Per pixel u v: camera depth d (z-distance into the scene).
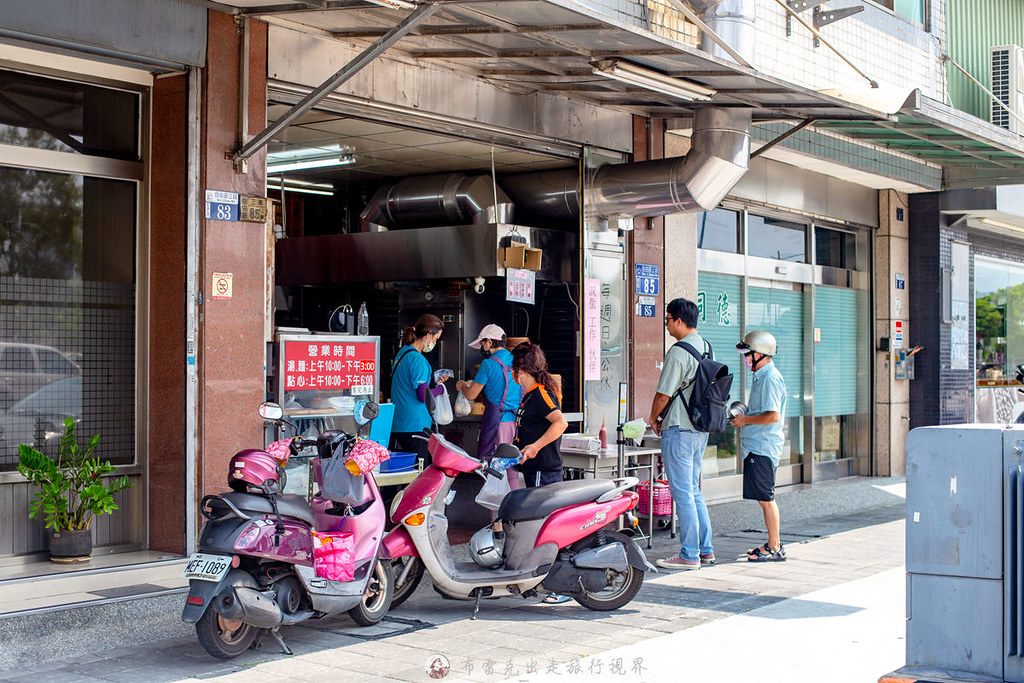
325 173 10.57
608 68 7.50
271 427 7.38
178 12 6.74
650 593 7.08
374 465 5.83
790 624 6.13
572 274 9.89
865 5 12.38
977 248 15.52
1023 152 10.69
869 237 14.13
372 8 6.71
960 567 4.12
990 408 15.90
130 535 7.09
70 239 6.91
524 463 7.31
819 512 11.30
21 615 5.58
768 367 8.30
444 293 9.93
